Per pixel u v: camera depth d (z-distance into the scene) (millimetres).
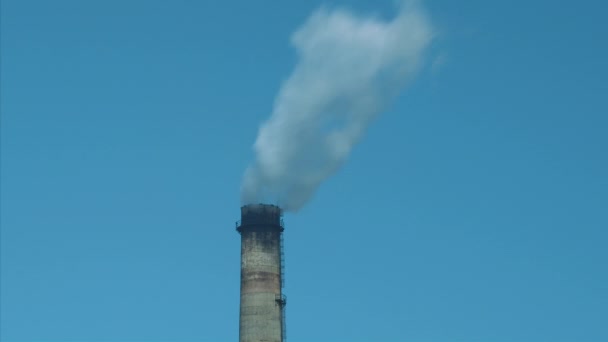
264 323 102688
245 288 104375
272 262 105312
